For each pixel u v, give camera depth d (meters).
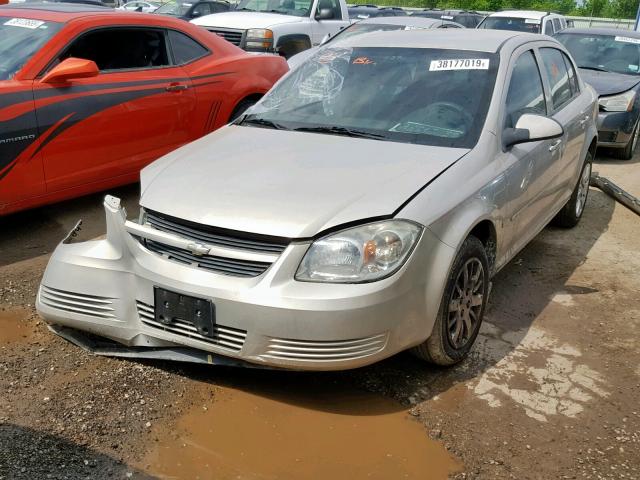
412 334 3.05
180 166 3.49
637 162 9.02
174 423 2.93
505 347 3.75
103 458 2.68
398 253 2.90
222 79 6.37
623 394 3.36
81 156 5.17
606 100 8.61
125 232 3.17
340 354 2.86
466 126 3.74
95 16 5.52
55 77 4.88
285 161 3.42
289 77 4.54
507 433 3.00
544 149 4.33
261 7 11.62
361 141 3.69
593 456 2.88
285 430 2.94
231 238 2.95
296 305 2.79
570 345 3.82
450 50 4.25
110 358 3.38
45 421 2.88
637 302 4.44
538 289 4.58
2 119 4.60
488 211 3.45
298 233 2.85
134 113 5.53
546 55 4.96
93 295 3.21
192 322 2.97
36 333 3.62
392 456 2.81
